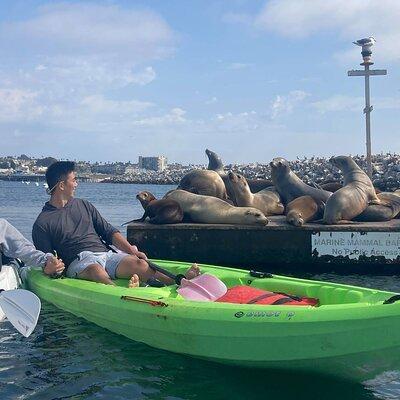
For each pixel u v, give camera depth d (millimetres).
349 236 10516
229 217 11219
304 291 6105
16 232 6828
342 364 4668
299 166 65750
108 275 6820
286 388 4824
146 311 5512
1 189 81438
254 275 6734
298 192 13352
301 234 10633
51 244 6996
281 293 6176
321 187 15133
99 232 7434
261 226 10695
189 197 11883
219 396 4641
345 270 10602
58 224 6980
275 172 13594
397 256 10406
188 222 11781
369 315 4516
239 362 4961
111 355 5434
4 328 6238
